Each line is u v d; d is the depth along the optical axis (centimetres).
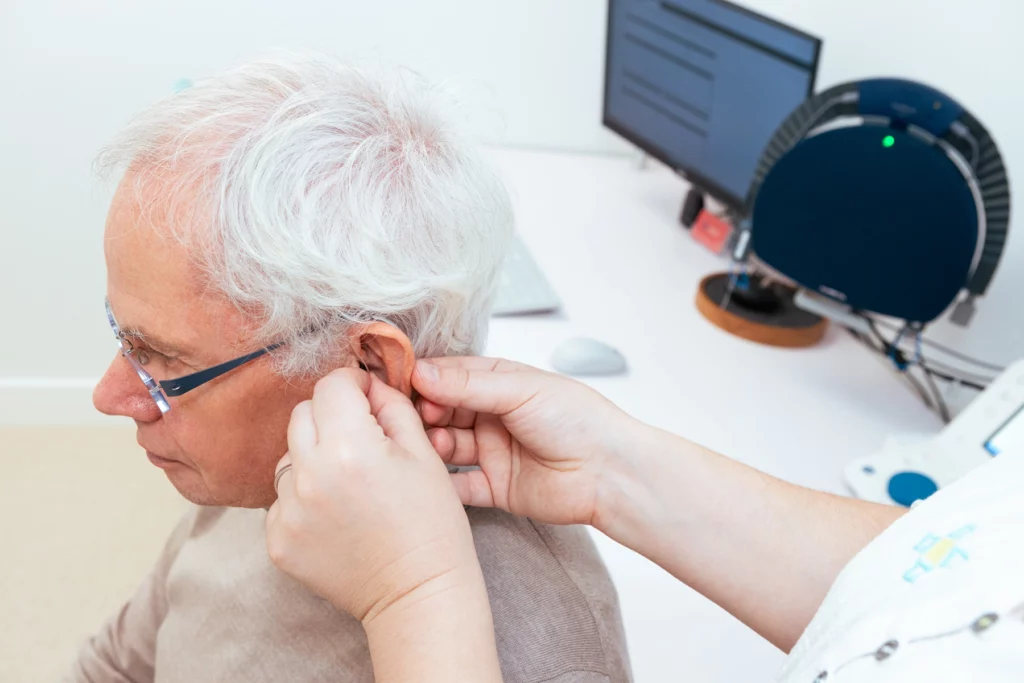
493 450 64
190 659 73
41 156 180
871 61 138
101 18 172
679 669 79
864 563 48
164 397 55
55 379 201
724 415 113
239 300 49
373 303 51
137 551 180
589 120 191
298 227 48
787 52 121
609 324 129
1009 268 118
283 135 49
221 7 176
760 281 137
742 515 60
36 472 194
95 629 163
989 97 118
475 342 63
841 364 128
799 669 47
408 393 56
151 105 53
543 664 54
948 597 39
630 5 156
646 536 61
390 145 52
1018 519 41
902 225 105
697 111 145
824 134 107
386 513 46
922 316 111
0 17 167
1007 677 35
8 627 161
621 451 60
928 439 110
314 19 179
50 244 187
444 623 46
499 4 178
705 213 155
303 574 48
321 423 48
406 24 181
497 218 58
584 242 151
